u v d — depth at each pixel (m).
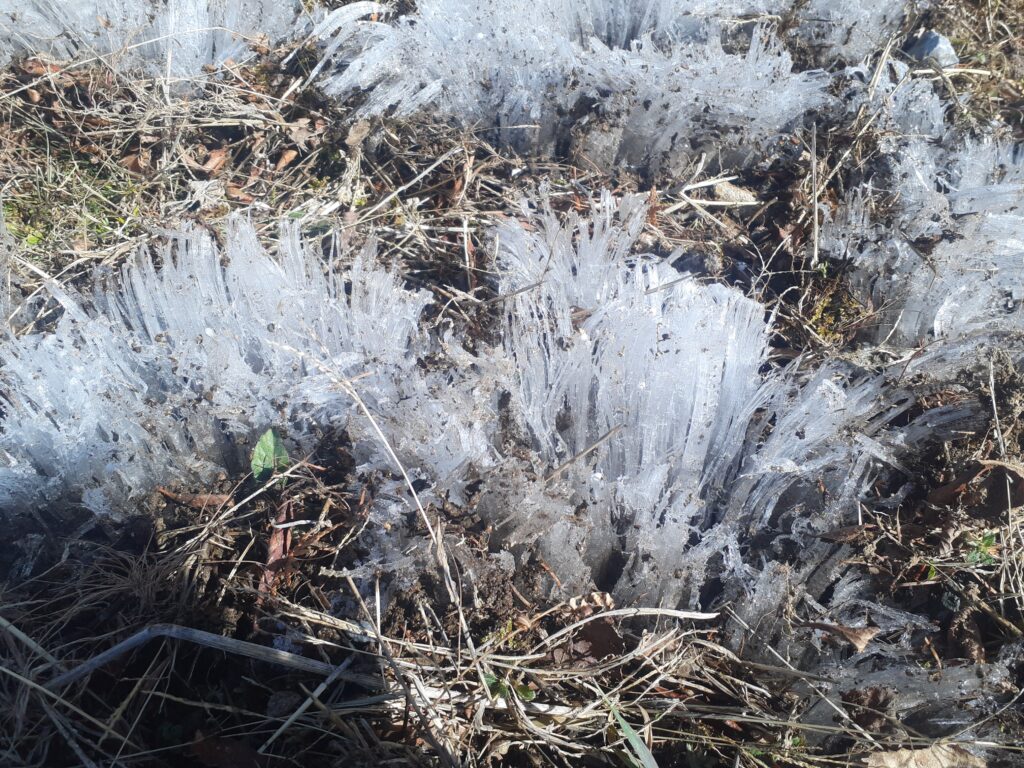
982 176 0.45
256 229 0.41
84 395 0.31
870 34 0.50
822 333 0.39
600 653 0.31
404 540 0.31
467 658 0.30
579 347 0.33
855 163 0.44
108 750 0.28
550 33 0.43
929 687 0.30
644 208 0.39
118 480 0.32
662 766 0.30
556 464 0.33
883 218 0.41
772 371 0.35
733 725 0.30
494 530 0.31
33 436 0.31
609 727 0.30
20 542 0.32
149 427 0.32
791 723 0.29
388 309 0.35
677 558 0.31
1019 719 0.30
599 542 0.32
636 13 0.48
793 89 0.44
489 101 0.45
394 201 0.43
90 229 0.40
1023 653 0.31
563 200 0.43
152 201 0.42
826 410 0.33
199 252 0.35
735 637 0.31
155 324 0.35
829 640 0.31
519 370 0.33
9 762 0.27
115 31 0.45
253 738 0.29
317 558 0.31
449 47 0.44
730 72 0.43
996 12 0.55
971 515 0.33
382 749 0.28
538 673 0.30
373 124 0.44
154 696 0.29
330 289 0.36
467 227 0.41
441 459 0.31
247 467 0.34
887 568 0.33
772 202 0.43
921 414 0.36
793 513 0.34
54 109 0.43
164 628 0.29
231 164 0.44
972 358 0.37
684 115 0.44
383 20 0.48
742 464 0.34
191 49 0.46
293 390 0.33
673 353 0.32
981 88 0.50
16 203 0.41
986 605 0.32
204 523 0.32
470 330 0.36
